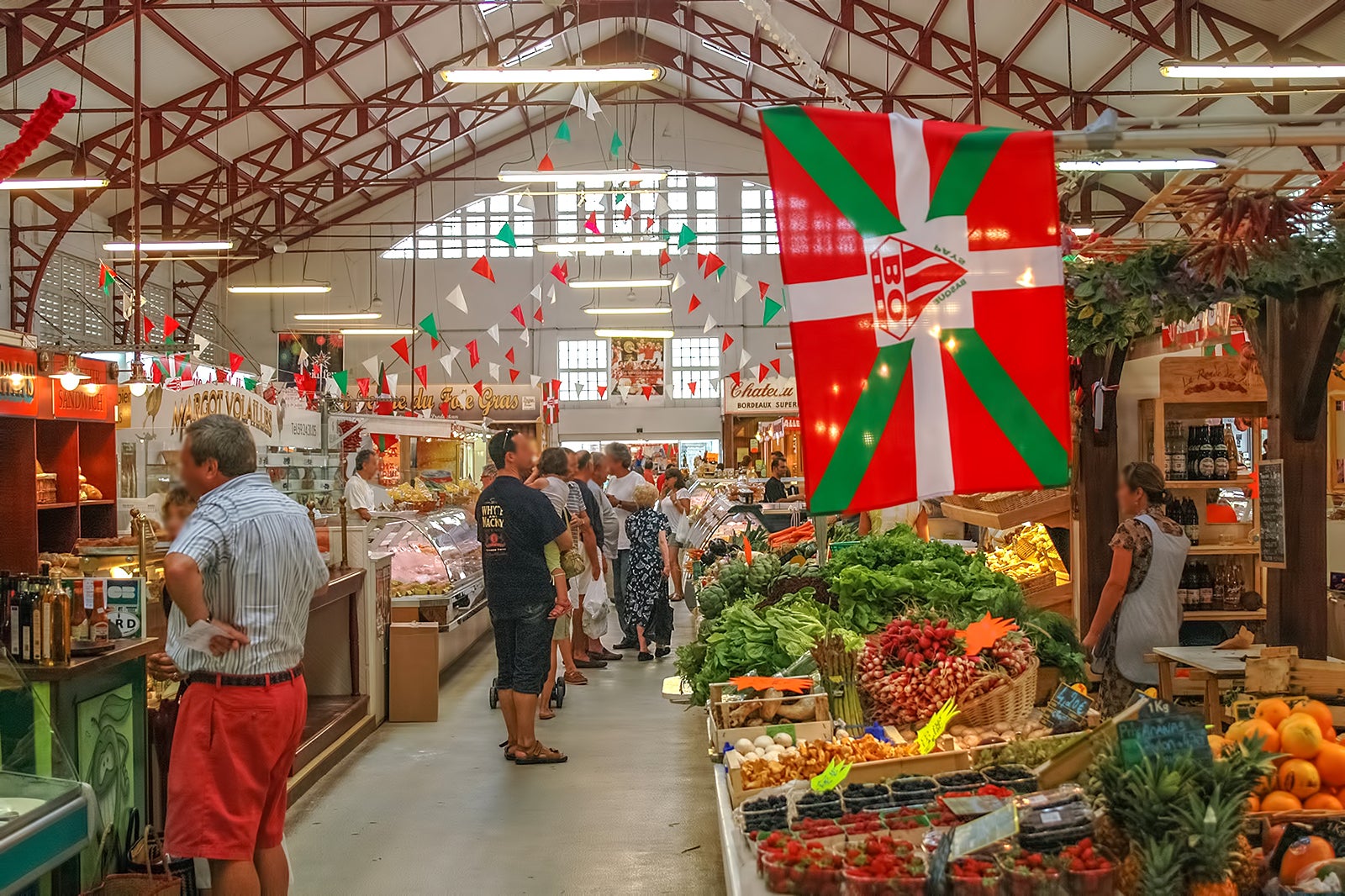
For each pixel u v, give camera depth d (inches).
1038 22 564.1
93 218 789.9
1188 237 149.3
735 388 951.6
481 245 1090.7
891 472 91.4
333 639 257.8
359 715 251.6
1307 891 88.0
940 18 613.6
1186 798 89.0
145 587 147.3
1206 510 239.9
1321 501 168.1
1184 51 503.5
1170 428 236.2
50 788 114.9
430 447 698.8
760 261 1098.1
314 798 205.5
